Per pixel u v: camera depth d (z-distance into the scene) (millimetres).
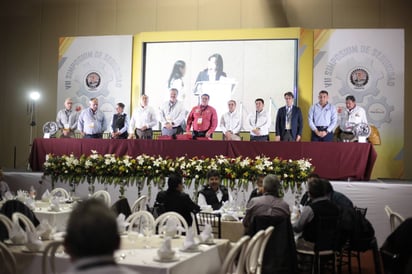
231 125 12258
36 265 4410
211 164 9398
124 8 15125
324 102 12023
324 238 6098
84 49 14594
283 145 9648
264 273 5438
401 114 12914
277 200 5797
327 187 6797
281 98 13414
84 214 1906
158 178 9734
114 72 14391
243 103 13594
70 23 15477
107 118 14367
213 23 14531
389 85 13008
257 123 11883
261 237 5047
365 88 13086
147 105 12453
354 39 13203
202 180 9469
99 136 12602
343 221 6449
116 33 15141
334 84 13234
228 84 13664
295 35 13430
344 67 13211
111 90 14383
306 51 13383
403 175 13016
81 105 14555
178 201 6855
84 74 14562
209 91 13750
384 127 12961
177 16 14758
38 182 10484
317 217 6039
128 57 14320
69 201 8719
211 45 13828
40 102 15562
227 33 13766
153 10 14914
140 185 9852
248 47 13641
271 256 5473
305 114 13289
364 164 9492
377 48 13117
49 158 10367
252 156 9719
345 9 13852
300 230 6102
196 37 13914
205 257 4742
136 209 8273
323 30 13359
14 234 4938
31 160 10945
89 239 1847
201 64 13852
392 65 13023
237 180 9352
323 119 11977
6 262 4199
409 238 4020
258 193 7680
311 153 9578
